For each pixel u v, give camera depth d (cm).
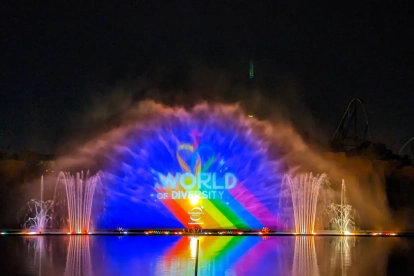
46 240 4178
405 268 2797
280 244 3928
